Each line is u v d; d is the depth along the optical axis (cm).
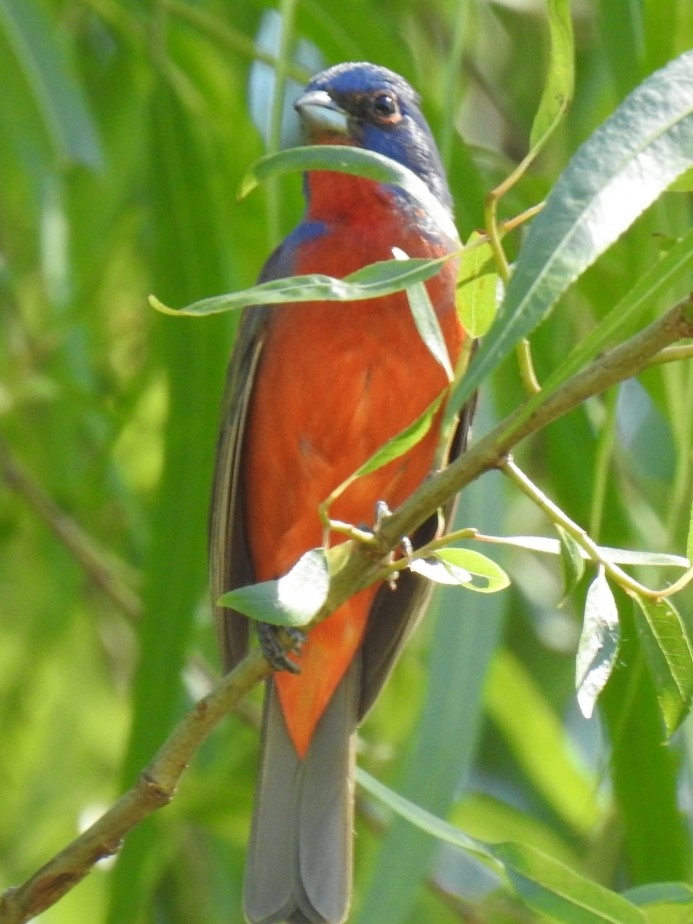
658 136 498
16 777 1178
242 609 553
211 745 1200
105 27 1223
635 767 938
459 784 857
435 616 885
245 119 1119
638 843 942
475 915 1091
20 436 1227
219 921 1160
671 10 865
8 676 1201
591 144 495
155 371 1144
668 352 546
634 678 794
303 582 560
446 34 1283
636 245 886
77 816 1157
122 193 1177
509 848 654
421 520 595
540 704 1166
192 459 998
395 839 838
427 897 1169
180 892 1164
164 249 1033
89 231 1170
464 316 604
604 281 1018
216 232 1033
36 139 966
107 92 1196
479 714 871
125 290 1245
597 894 638
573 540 573
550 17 559
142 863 910
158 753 661
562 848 1127
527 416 521
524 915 1081
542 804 1273
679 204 870
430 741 863
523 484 579
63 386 1147
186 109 1041
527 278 482
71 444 1195
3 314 1221
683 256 518
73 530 1155
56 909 1091
